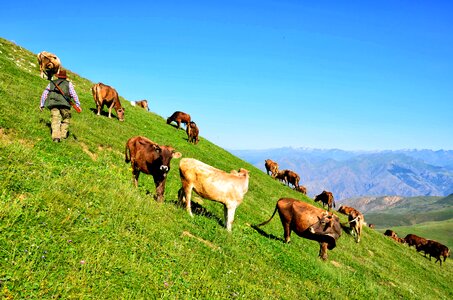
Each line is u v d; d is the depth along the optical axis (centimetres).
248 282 1010
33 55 4000
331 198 4566
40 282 582
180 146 3198
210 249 1106
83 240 756
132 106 4262
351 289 1509
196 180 1467
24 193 818
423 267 3562
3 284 543
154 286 737
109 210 948
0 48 3538
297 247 1812
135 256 805
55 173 1048
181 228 1164
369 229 4194
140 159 1365
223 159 4028
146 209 1108
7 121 1389
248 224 1919
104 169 1458
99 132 2050
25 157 1028
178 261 899
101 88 2588
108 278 684
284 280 1195
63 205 846
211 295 821
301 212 1712
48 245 679
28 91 2072
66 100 1452
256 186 3406
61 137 1523
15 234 661
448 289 3131
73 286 611
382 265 2836
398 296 1941
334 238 1694
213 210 1798
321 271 1531
